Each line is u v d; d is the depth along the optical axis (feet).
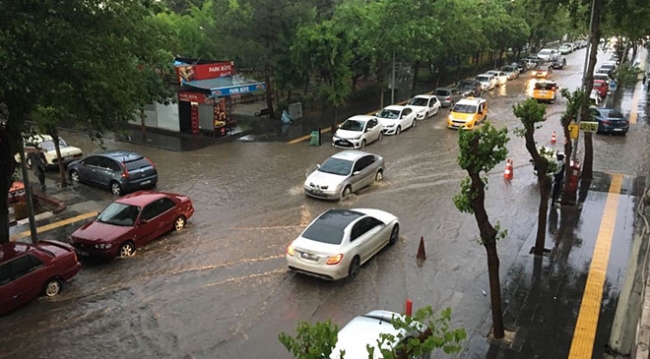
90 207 59.88
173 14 111.55
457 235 50.26
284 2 101.60
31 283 38.06
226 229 52.44
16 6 36.22
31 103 38.17
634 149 82.58
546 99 127.65
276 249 47.50
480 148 29.53
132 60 47.96
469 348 31.63
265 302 38.50
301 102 116.98
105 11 40.68
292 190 64.64
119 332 34.99
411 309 34.17
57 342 33.88
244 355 32.35
